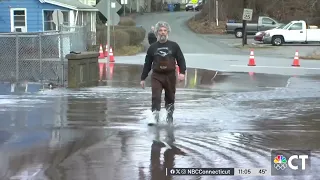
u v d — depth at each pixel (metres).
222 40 140.25
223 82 54.00
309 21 175.75
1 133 26.31
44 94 42.12
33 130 27.14
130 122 29.66
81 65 48.06
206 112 33.47
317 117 31.81
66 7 103.50
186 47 117.00
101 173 19.08
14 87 46.69
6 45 51.94
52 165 20.19
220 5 185.75
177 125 28.75
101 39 104.56
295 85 51.34
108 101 38.34
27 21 100.50
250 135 26.17
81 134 26.14
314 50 103.75
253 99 40.44
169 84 28.78
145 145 23.72
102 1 58.41
